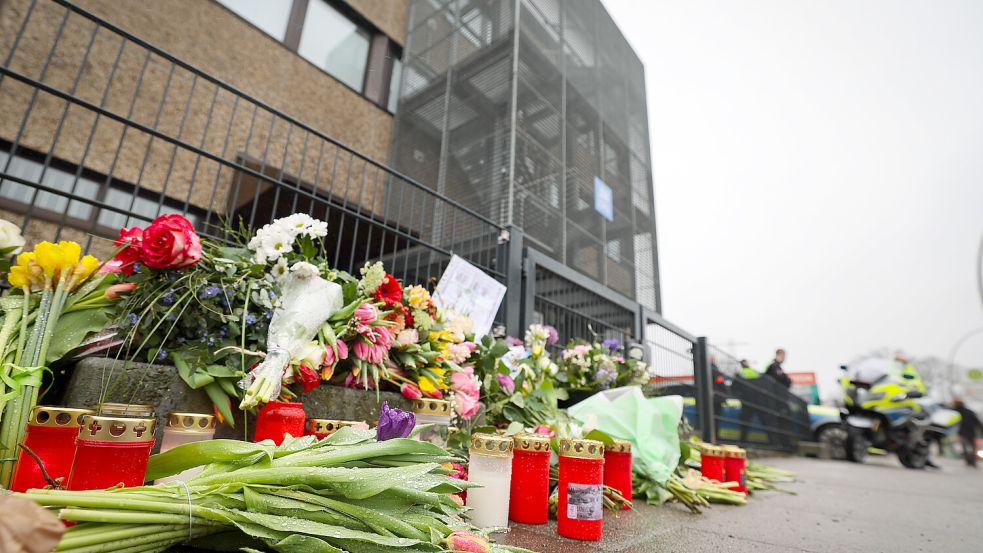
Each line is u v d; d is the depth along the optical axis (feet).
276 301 6.15
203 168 17.21
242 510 3.28
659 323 22.07
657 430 9.24
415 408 6.75
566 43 28.43
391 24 27.76
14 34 14.05
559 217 22.81
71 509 2.72
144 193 15.87
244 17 20.90
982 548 6.72
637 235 31.07
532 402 9.75
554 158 23.82
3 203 13.26
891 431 26.99
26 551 1.91
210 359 5.61
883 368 28.63
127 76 16.17
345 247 19.38
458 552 3.42
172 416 4.26
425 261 16.72
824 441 28.22
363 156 10.75
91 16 7.63
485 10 25.30
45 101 14.30
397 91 27.17
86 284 5.87
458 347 8.89
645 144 34.32
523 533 5.50
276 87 20.67
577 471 5.56
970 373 64.95
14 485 3.92
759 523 7.45
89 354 5.43
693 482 8.87
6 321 5.01
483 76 23.61
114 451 3.34
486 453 5.57
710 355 21.33
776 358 30.55
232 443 3.64
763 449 25.00
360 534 3.16
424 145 24.85
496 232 15.21
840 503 10.54
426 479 3.75
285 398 5.94
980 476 23.59
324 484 3.45
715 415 21.88
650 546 5.40
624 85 33.45
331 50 24.50
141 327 5.48
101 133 15.23
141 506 2.93
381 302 7.66
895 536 7.19
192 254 5.66
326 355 6.19
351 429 4.06
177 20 17.98
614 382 13.48
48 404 5.49
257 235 6.61
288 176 19.52
